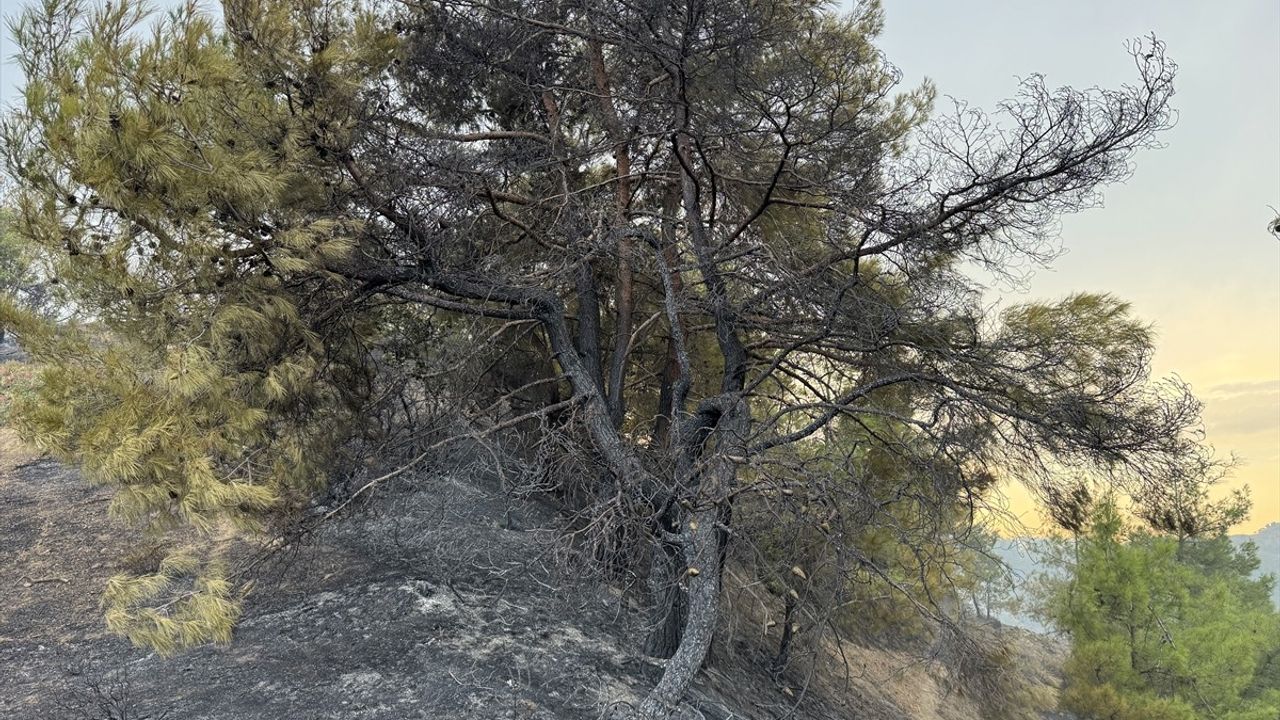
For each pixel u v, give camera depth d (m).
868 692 12.02
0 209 6.04
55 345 5.84
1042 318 8.13
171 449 5.77
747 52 8.29
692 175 8.75
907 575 10.04
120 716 6.00
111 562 9.63
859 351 8.56
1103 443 7.34
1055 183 7.20
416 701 6.13
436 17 9.55
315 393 8.23
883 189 8.77
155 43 5.83
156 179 5.88
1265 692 22.05
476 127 10.95
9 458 12.81
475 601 8.42
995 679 11.01
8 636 7.88
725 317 8.54
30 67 5.77
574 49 10.84
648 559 8.63
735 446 6.97
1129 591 16.14
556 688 6.70
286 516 8.07
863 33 11.59
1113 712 15.34
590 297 9.88
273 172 6.43
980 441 7.67
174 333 6.34
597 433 8.03
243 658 7.11
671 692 5.99
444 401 9.28
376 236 7.93
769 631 11.23
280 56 6.64
